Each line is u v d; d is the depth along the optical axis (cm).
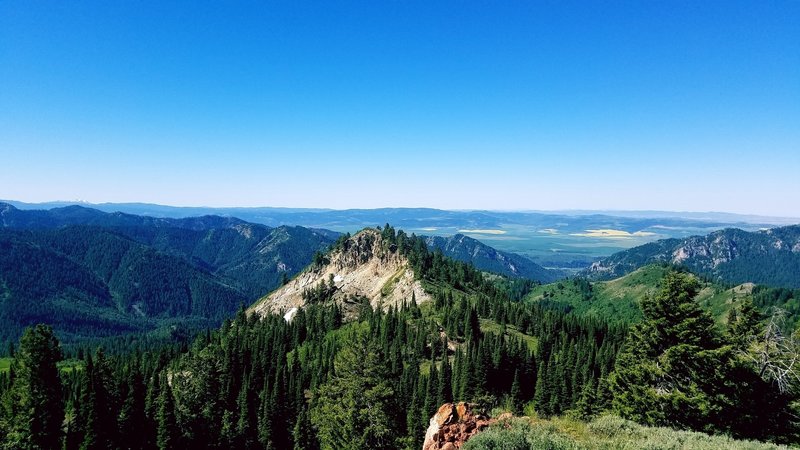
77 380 14012
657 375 4034
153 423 7738
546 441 2444
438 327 14512
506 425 2816
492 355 11906
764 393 4069
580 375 11338
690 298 4009
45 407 6072
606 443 2488
